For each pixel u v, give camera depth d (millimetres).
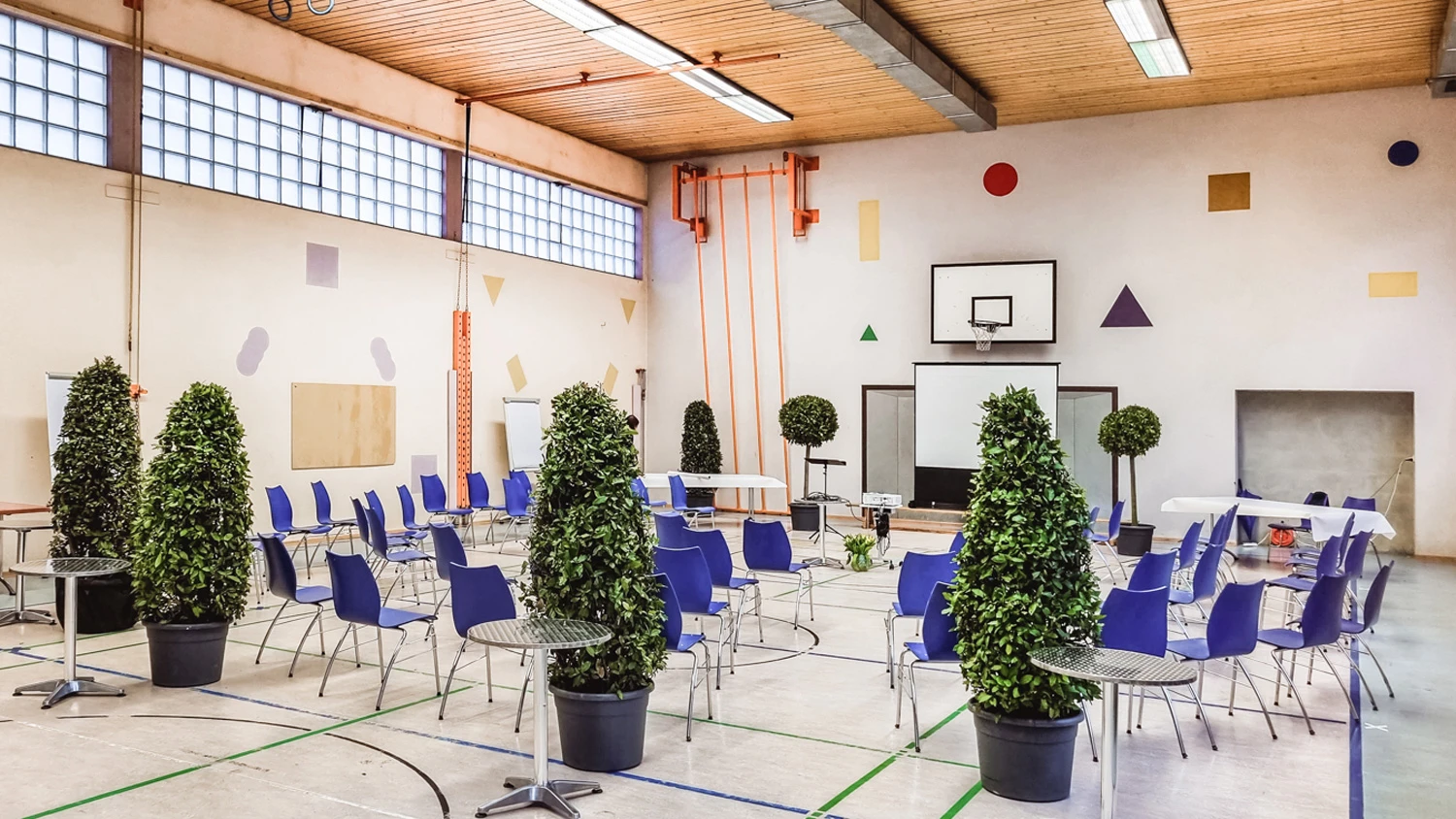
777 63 12117
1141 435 12766
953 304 15180
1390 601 9734
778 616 8422
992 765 4387
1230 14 10328
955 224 15312
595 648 4613
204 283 10945
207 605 6094
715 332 17094
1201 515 13852
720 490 16984
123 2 10078
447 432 13891
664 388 17562
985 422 4484
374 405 12836
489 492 14586
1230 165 13711
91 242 9945
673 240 17469
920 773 4676
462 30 11469
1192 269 13922
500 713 5566
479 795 4348
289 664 6609
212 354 11008
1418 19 10477
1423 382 12805
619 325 17062
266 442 11555
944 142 15383
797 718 5555
